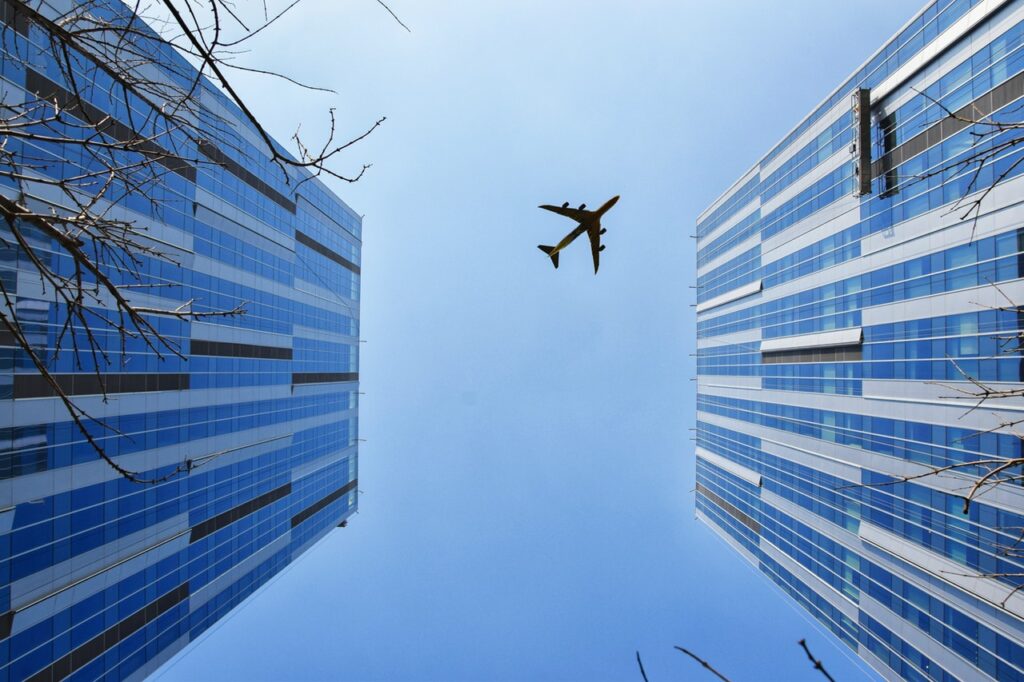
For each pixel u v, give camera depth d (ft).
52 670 100.68
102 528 112.68
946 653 114.32
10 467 94.27
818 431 163.63
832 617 156.15
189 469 125.80
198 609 143.02
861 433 142.92
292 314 199.62
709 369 262.26
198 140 29.04
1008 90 102.27
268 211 180.65
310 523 215.31
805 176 171.42
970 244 109.60
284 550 192.65
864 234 141.79
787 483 182.50
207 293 147.13
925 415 120.78
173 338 133.39
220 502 153.28
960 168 111.96
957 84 114.11
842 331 150.10
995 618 103.55
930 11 121.08
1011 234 101.24
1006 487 100.99
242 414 164.96
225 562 155.33
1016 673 99.09
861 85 144.77
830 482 157.17
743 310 220.43
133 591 120.67
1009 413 101.19
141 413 123.54
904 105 129.18
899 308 128.88
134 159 116.06
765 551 199.11
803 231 172.35
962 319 111.24
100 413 112.57
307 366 212.43
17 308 94.99
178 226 134.62
